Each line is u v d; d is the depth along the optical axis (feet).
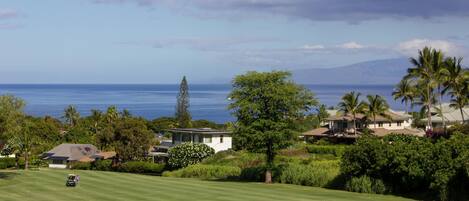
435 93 350.23
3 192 147.13
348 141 349.41
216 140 328.08
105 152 349.41
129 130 312.91
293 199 142.82
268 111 201.05
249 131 198.59
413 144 160.66
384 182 164.14
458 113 390.01
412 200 147.02
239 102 199.62
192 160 283.59
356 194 160.15
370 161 167.22
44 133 415.64
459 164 141.59
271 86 196.34
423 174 151.23
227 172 231.71
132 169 293.23
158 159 337.52
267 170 202.59
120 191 152.46
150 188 161.48
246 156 261.85
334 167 197.88
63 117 566.36
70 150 353.51
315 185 186.29
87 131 458.09
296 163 224.12
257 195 150.61
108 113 488.02
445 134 229.45
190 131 332.39
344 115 381.81
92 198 136.46
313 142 353.10
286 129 198.90
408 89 375.66
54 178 184.85
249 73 200.03
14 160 322.14
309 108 205.77
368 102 383.65
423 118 392.06
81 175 198.29
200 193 151.84
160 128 533.96
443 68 318.24
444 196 143.95
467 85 313.73
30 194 143.33
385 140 175.42
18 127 179.83
